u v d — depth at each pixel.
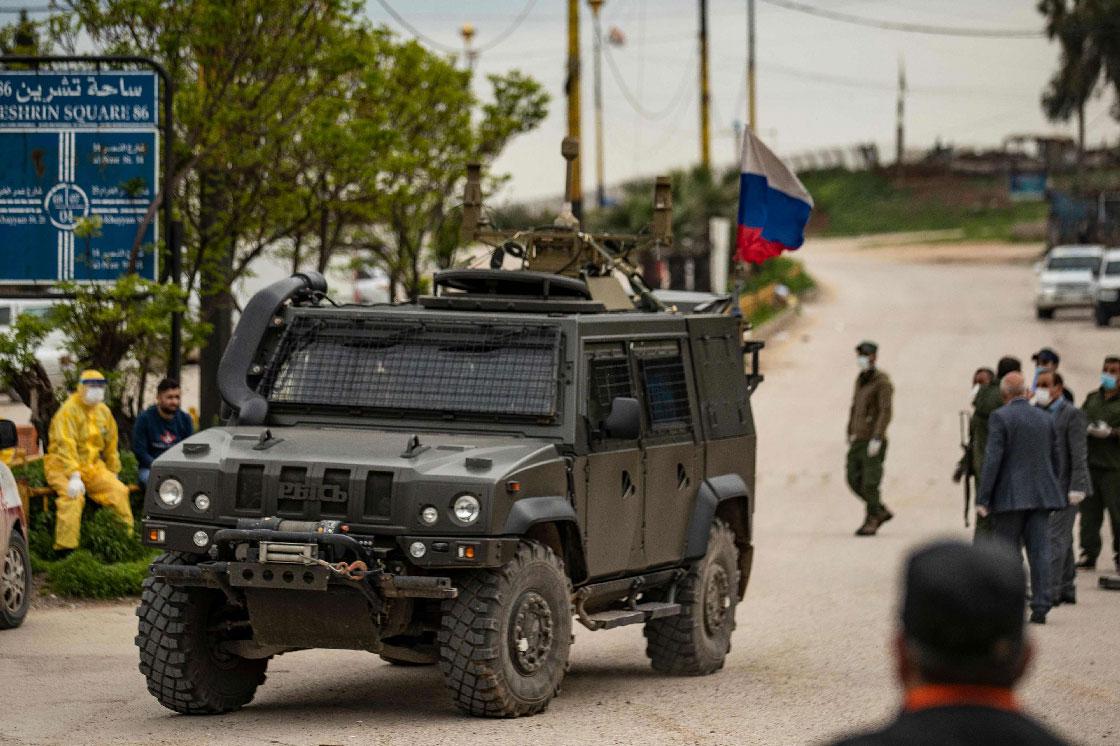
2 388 30.73
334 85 35.28
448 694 16.94
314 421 16.55
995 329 78.25
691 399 18.77
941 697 4.59
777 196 27.62
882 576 27.39
